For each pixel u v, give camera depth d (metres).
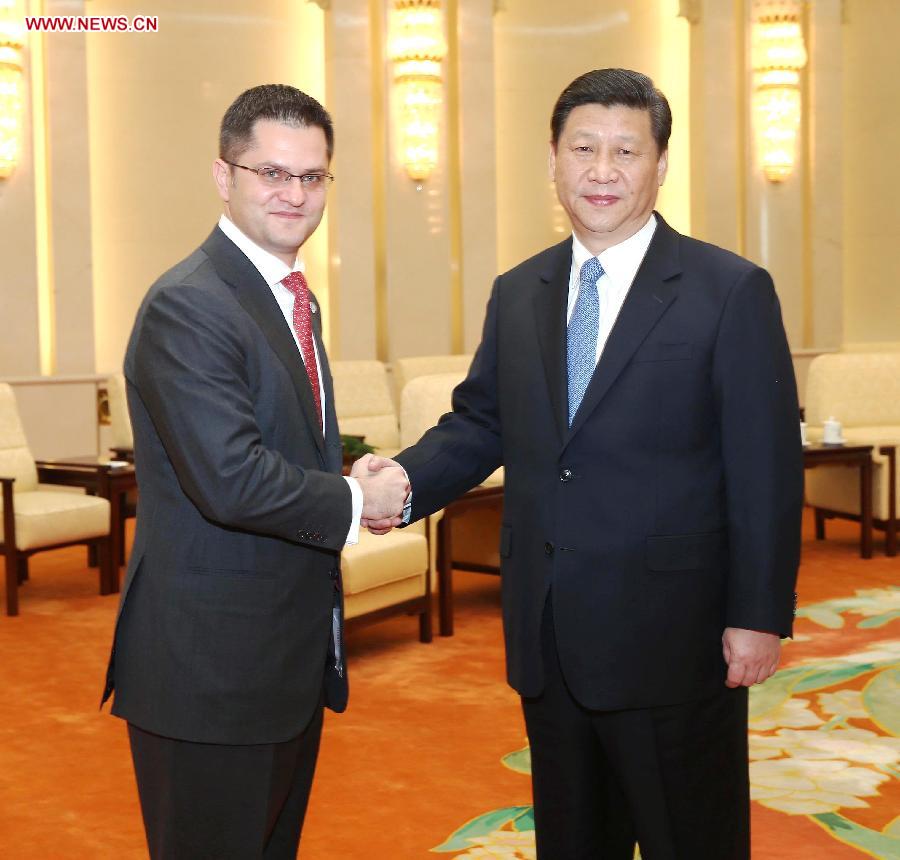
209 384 1.99
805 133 10.12
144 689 2.09
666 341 2.15
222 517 1.99
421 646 5.27
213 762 2.08
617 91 2.18
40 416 8.05
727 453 2.13
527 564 2.25
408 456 2.47
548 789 2.29
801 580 6.47
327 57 8.88
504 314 2.39
